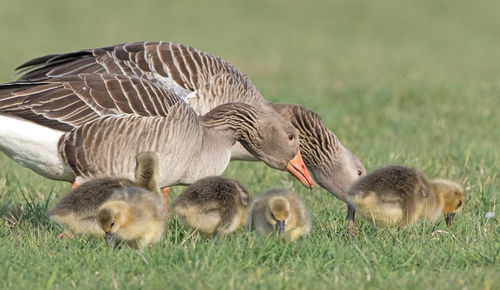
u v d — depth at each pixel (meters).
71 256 10.05
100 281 9.11
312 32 59.97
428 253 10.37
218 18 64.44
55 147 11.80
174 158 12.31
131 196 10.70
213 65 14.56
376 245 10.84
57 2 67.81
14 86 12.15
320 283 9.02
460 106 25.67
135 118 11.85
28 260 9.91
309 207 14.09
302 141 15.60
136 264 9.56
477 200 14.13
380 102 27.11
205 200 11.40
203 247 10.12
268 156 14.12
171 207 11.80
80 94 11.98
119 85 12.19
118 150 11.80
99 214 10.09
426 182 12.18
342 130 22.02
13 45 50.66
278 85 34.25
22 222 12.71
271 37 57.47
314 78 39.88
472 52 51.75
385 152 18.78
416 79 32.50
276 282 8.95
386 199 11.62
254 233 11.45
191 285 8.80
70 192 11.16
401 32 60.31
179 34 56.94
